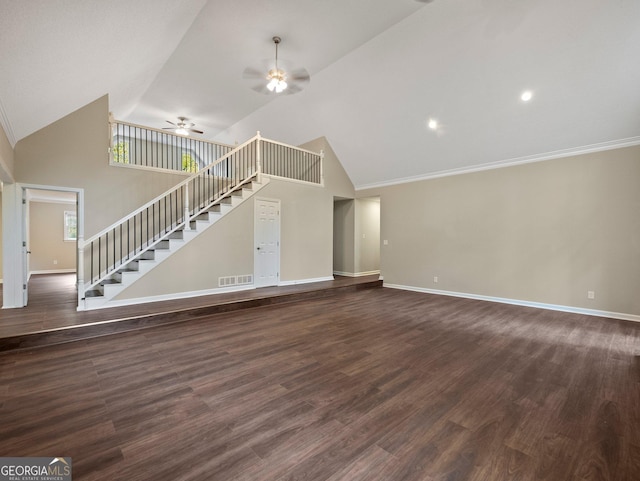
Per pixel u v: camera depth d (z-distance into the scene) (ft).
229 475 4.83
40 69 8.71
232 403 7.02
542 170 16.66
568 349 10.59
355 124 20.68
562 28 11.57
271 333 12.16
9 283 14.01
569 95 13.52
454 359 9.68
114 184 16.48
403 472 4.94
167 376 8.37
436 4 12.30
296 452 5.39
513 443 5.70
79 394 7.37
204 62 16.28
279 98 20.85
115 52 10.80
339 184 25.04
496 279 18.35
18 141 13.73
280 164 25.90
